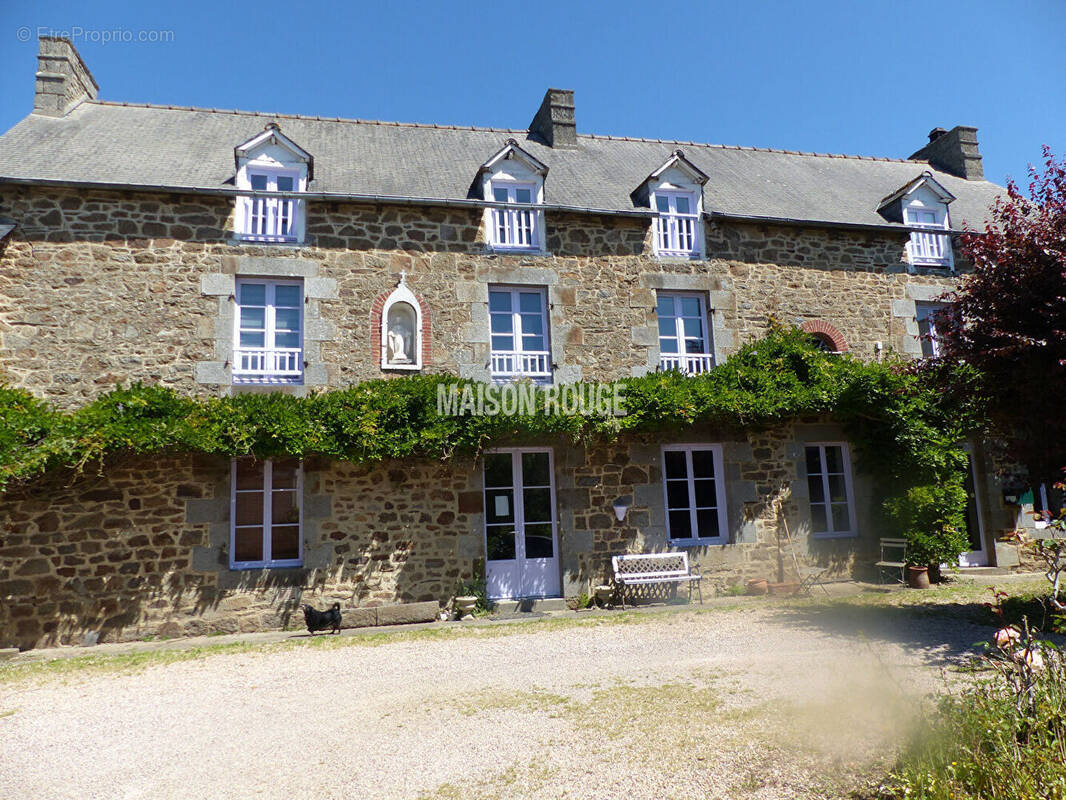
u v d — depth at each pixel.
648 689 5.19
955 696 4.34
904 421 9.57
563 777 3.75
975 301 6.83
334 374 8.81
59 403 8.04
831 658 5.77
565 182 10.80
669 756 3.93
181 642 7.59
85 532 7.84
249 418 7.88
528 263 9.68
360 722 4.79
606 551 9.22
